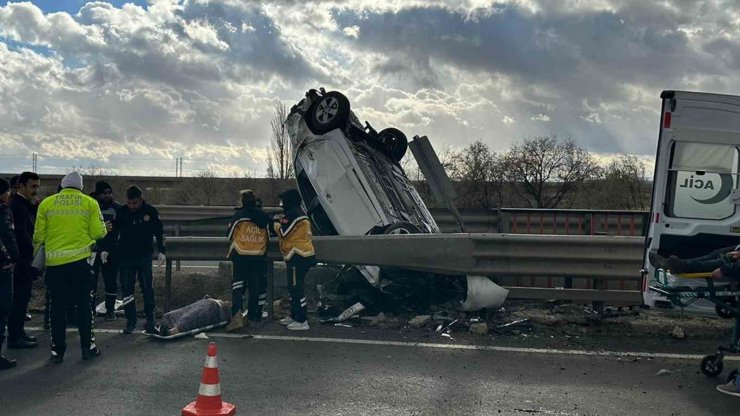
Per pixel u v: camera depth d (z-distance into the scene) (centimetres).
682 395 540
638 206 2556
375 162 972
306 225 760
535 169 2725
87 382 561
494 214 1330
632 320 771
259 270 778
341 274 912
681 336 720
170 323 719
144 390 539
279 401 514
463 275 792
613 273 770
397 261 793
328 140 890
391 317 799
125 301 739
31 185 717
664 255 678
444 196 1020
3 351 667
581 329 746
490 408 504
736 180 672
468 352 659
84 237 639
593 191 2711
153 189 3012
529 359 638
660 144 673
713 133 664
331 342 695
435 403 513
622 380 577
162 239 760
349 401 515
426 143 1027
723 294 586
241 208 779
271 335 724
